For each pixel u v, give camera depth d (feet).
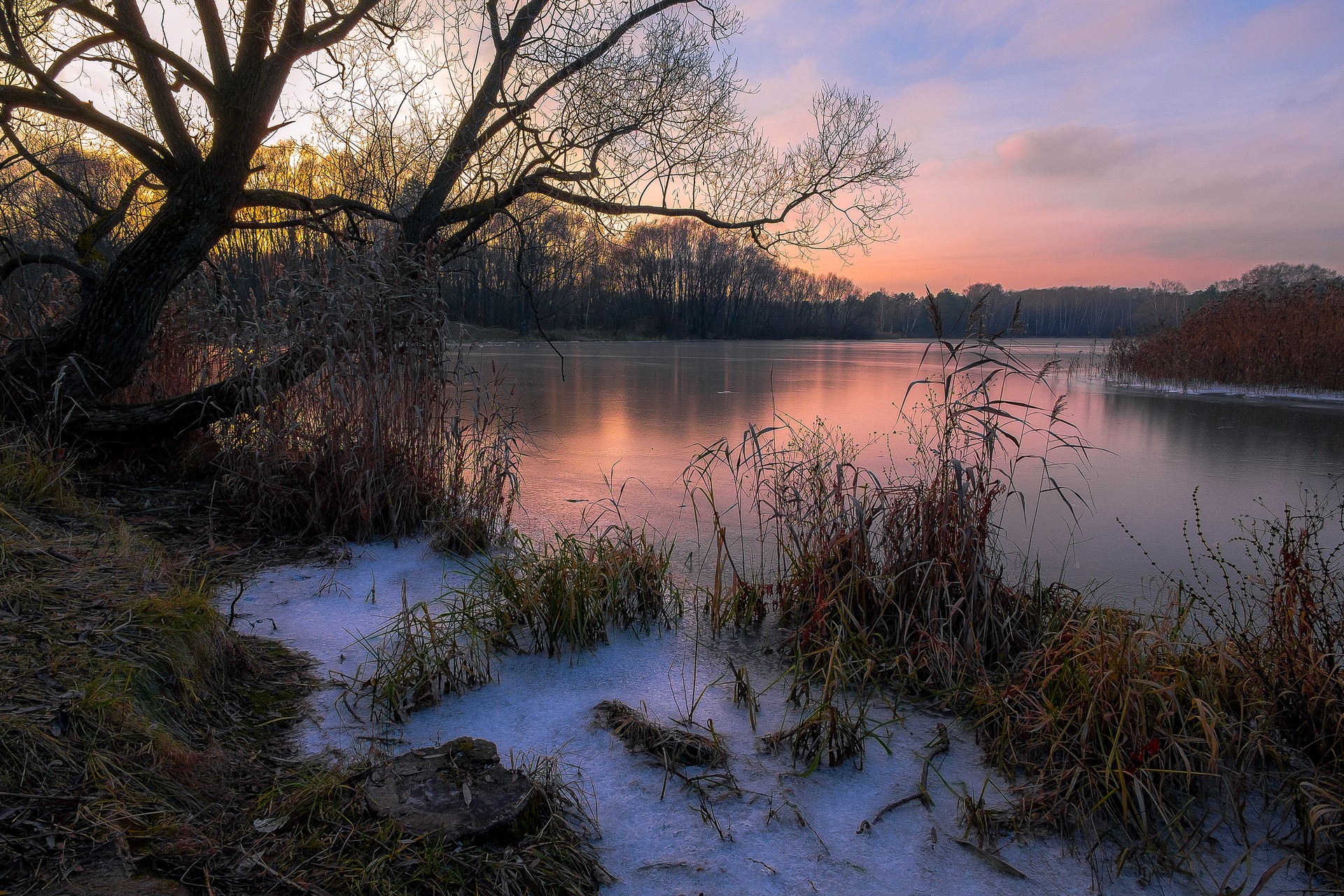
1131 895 7.00
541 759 8.24
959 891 6.97
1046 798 8.13
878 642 11.57
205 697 8.79
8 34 16.22
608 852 7.18
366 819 6.88
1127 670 8.77
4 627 8.05
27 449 14.43
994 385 59.72
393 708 9.27
